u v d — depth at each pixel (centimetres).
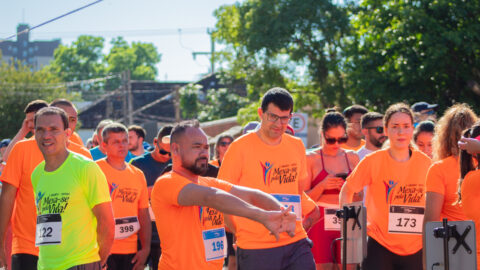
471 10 1761
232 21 2644
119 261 636
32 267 537
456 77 1797
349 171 662
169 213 379
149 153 730
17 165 537
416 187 571
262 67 2564
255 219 329
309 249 518
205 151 384
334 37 2384
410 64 1795
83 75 8581
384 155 577
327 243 657
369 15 2011
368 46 1961
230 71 2777
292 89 2506
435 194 478
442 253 438
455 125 481
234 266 768
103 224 445
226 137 842
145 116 5209
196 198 356
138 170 652
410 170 572
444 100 1817
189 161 379
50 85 4550
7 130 4256
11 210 538
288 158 525
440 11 1786
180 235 383
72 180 442
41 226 442
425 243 446
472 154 437
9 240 679
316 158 659
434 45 1747
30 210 537
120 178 629
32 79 4453
